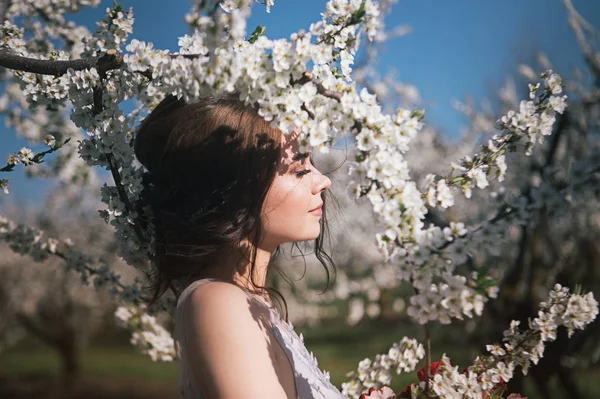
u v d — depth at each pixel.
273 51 1.10
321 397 1.29
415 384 1.31
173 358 2.27
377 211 1.06
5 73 2.29
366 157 1.11
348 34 1.32
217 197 1.36
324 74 1.17
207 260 1.40
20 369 16.70
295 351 1.31
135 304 2.05
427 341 1.12
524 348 1.36
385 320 13.50
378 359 1.65
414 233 1.05
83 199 8.60
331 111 1.13
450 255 1.04
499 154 1.31
